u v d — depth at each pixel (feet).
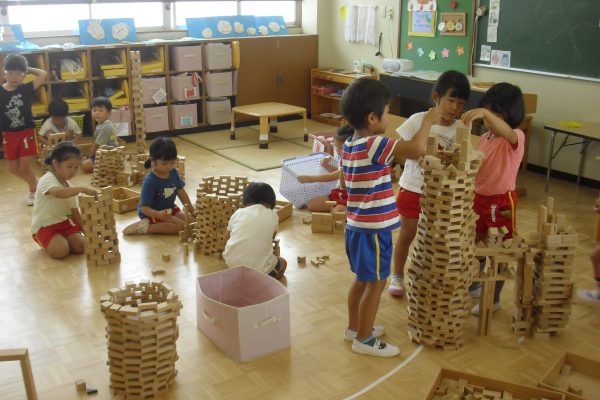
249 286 9.23
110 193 10.91
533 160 17.71
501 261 8.50
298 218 13.47
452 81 8.81
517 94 8.63
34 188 14.23
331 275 10.66
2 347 8.37
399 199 9.61
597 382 7.74
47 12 19.92
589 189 16.16
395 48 21.62
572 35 15.89
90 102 19.71
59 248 11.18
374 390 7.55
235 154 18.97
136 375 7.26
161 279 10.48
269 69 23.20
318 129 22.53
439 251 8.09
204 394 7.44
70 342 8.54
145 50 20.99
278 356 8.25
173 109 21.30
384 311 9.50
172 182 12.56
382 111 7.43
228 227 10.35
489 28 18.07
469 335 8.84
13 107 13.83
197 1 22.71
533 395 7.22
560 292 8.60
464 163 7.71
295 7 24.63
